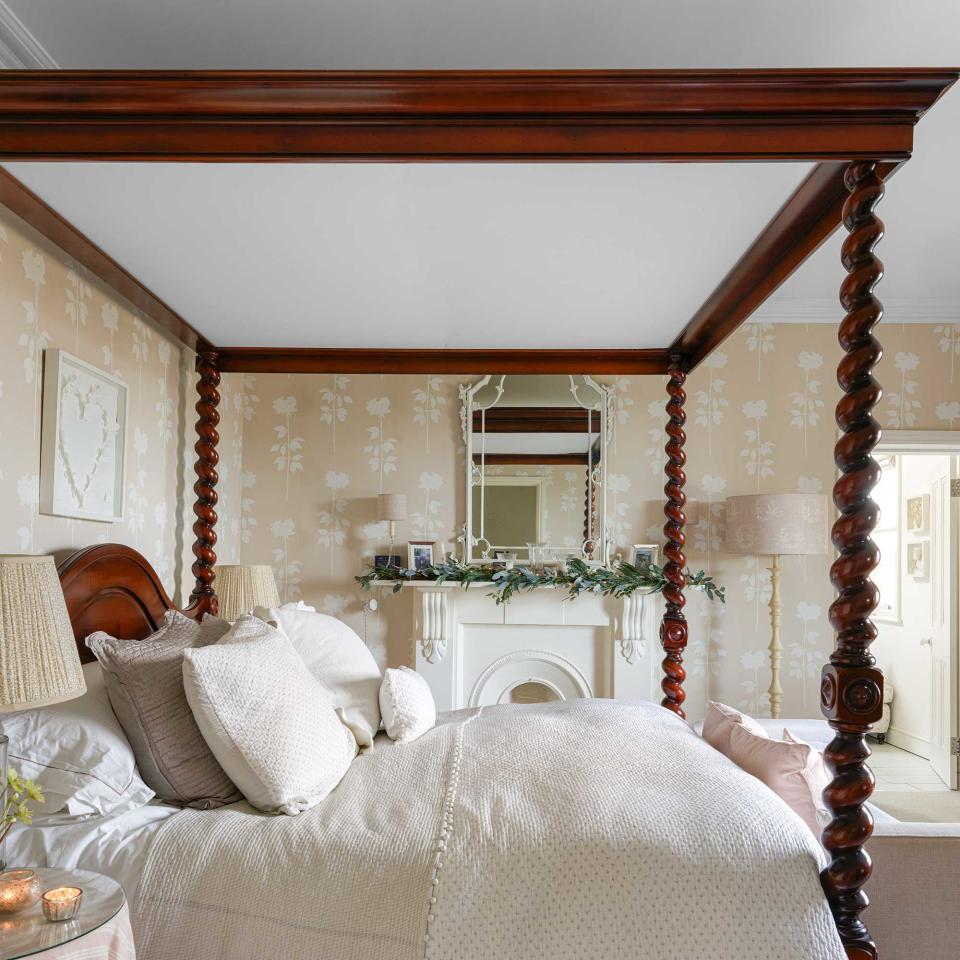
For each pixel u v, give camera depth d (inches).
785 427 195.9
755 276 111.6
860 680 74.3
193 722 86.2
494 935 66.7
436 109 71.5
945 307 192.5
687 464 195.6
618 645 187.8
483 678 191.2
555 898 68.2
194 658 81.7
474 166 83.4
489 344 147.6
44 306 103.4
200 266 111.3
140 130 73.2
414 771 88.5
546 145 73.2
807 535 174.6
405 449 197.3
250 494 197.9
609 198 90.8
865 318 76.4
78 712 82.6
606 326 136.3
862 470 76.4
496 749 92.0
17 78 70.1
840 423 78.1
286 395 198.7
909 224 148.8
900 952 76.9
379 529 196.1
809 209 91.8
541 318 132.8
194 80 70.4
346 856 71.9
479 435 196.7
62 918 56.7
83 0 88.3
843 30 94.8
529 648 190.5
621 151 73.0
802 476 195.3
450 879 69.1
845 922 71.4
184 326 136.1
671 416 149.3
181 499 152.9
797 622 193.8
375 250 105.6
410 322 135.1
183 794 84.0
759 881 69.4
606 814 74.4
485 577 185.8
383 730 111.1
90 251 104.5
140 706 84.2
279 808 80.5
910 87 70.6
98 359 118.6
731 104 71.1
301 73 70.1
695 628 192.5
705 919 67.6
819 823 85.7
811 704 192.4
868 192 75.0
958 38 96.1
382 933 67.1
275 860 72.2
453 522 195.9
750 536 176.7
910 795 191.0
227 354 151.0
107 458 119.3
